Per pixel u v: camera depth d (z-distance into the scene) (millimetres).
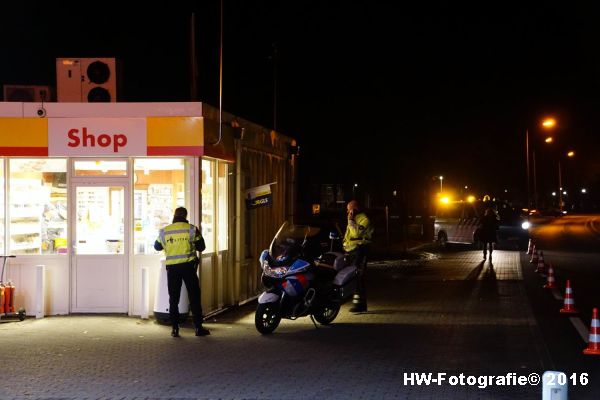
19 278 13336
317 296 11977
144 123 13039
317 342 10820
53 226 13414
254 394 7824
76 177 13383
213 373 8820
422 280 19703
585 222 64562
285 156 18891
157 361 9531
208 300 13688
